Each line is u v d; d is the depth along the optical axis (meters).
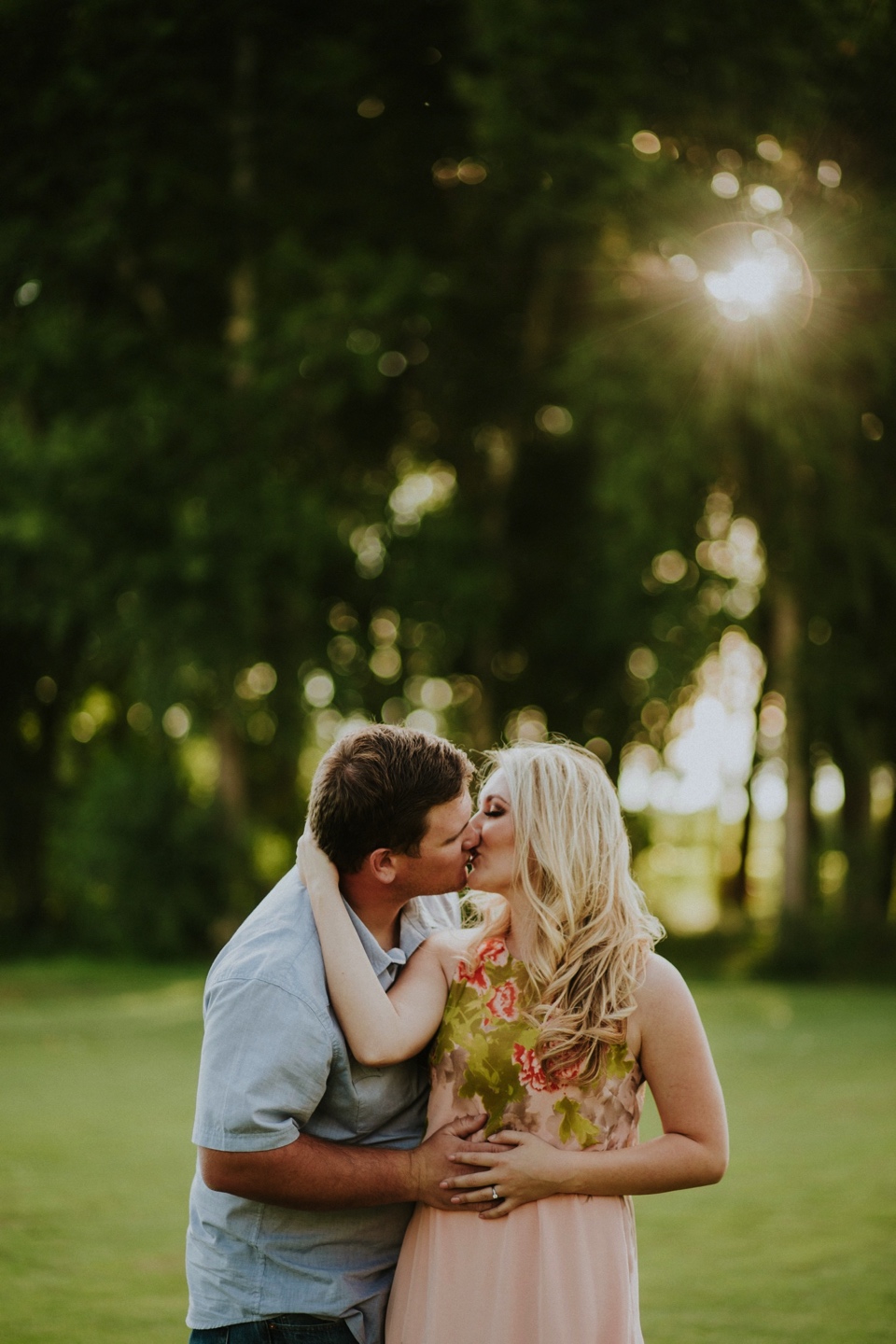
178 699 16.28
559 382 15.49
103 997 14.09
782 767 17.30
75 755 23.00
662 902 26.61
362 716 17.59
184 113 13.95
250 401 16.06
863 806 17.30
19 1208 5.43
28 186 12.91
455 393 17.80
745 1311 4.09
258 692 17.17
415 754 2.12
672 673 16.00
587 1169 2.01
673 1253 4.78
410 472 18.45
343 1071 2.05
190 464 16.14
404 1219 2.16
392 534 17.00
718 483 15.48
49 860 20.09
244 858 17.52
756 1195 5.57
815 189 10.25
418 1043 2.10
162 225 15.31
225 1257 2.05
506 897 2.17
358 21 14.93
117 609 16.53
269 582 16.27
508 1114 2.06
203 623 15.95
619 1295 2.02
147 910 17.23
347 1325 2.05
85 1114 7.54
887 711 16.58
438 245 17.06
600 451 15.23
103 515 16.02
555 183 14.05
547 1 12.77
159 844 17.36
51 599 16.98
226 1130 1.94
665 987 2.07
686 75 12.05
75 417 15.98
